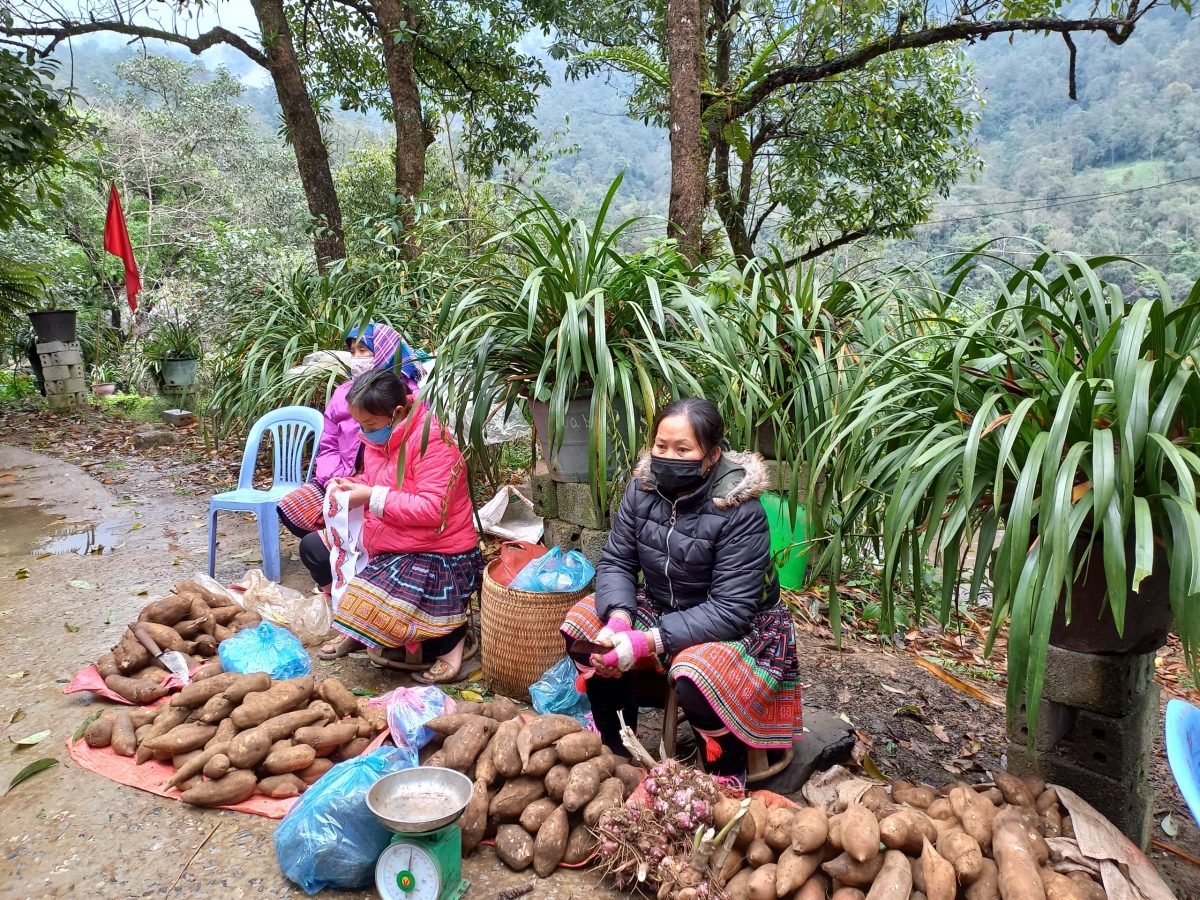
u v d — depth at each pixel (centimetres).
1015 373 202
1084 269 186
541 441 297
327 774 187
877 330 290
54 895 173
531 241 268
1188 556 145
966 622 375
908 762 254
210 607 287
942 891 148
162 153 1703
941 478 180
